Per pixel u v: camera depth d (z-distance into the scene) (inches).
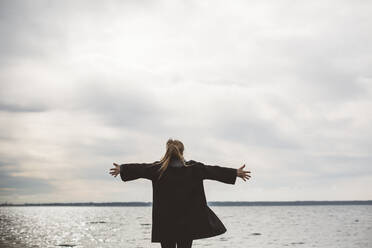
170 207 171.8
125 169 173.3
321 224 2527.1
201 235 171.3
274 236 1439.5
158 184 174.4
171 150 177.6
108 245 1114.1
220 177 177.2
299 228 2025.1
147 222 3216.0
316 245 1095.6
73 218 4365.2
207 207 178.2
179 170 174.9
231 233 1625.2
